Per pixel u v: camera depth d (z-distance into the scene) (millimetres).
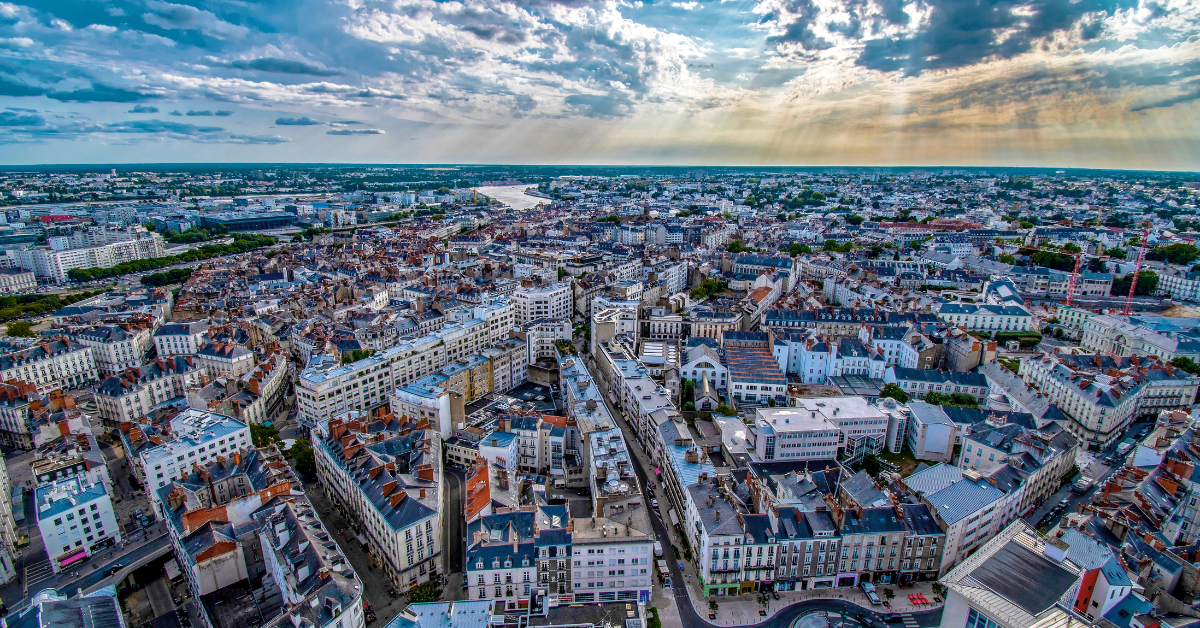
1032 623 168875
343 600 198250
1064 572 191750
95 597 194750
